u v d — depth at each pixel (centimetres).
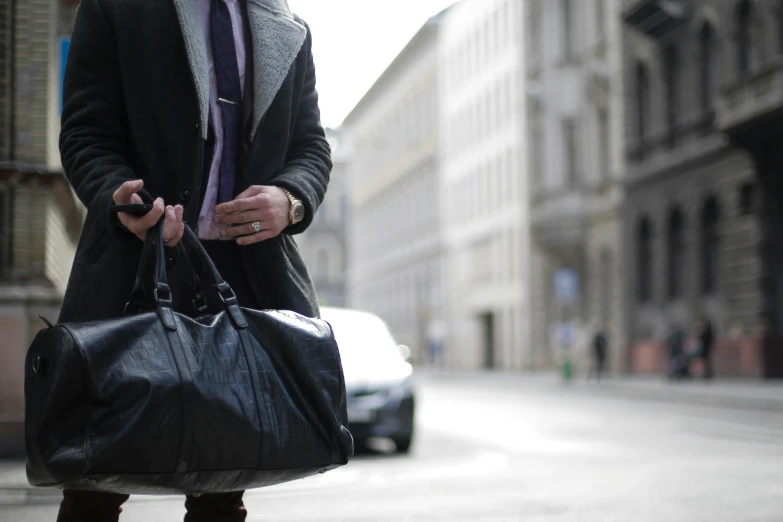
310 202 314
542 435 1669
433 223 7562
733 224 3391
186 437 258
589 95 4741
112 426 251
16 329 1163
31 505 825
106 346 257
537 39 5275
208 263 288
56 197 1255
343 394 291
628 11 3972
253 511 846
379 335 1527
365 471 1175
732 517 808
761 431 1712
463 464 1247
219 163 314
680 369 3462
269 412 272
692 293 3669
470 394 3325
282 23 321
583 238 4831
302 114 335
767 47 3200
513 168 5894
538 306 5406
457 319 7019
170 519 788
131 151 312
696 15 3666
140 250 297
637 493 949
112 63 308
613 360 4322
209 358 269
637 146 4066
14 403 1161
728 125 3175
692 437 1605
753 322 3266
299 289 318
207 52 315
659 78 3950
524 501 903
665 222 3878
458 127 7006
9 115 1209
